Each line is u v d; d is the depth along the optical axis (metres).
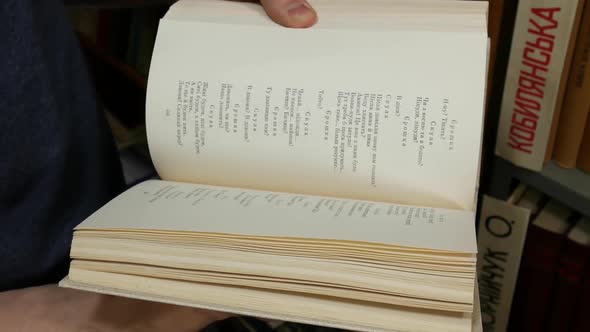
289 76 0.45
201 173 0.47
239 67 0.46
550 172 0.60
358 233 0.40
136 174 0.62
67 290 0.49
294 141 0.45
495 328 0.71
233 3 0.50
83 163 0.50
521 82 0.59
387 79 0.44
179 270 0.41
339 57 0.45
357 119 0.44
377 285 0.39
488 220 0.66
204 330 0.54
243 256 0.41
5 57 0.44
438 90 0.43
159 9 0.70
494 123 0.64
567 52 0.55
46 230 0.48
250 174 0.46
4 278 0.48
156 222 0.42
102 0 0.59
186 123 0.46
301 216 0.42
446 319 0.39
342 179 0.45
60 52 0.47
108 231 0.42
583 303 0.63
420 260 0.39
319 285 0.40
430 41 0.44
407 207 0.44
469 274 0.39
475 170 0.43
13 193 0.46
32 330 0.46
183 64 0.46
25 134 0.45
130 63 0.74
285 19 0.46
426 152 0.43
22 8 0.44
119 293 0.42
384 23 0.46
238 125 0.46
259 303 0.41
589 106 0.57
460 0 0.48
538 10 0.55
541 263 0.65
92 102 0.50
